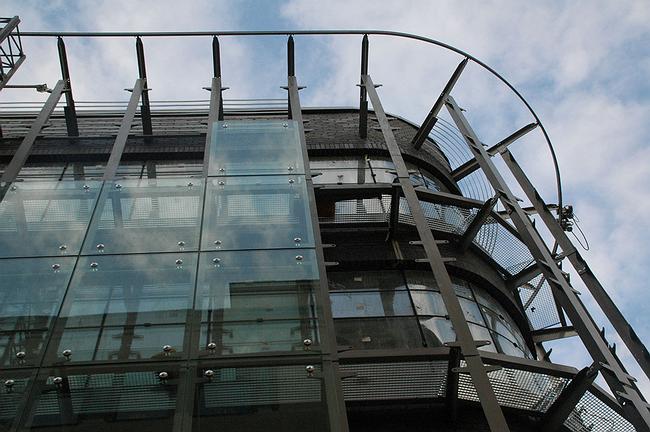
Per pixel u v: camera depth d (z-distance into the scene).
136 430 7.51
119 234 10.64
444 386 10.67
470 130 16.25
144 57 16.41
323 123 20.08
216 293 9.49
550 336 15.05
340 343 12.40
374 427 10.47
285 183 12.03
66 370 8.16
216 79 16.05
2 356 8.28
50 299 9.20
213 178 12.16
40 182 11.68
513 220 13.48
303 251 10.40
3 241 10.30
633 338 10.98
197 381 8.13
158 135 17.31
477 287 14.80
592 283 12.07
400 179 13.11
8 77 14.84
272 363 8.45
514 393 10.98
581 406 10.98
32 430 7.41
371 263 14.11
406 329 12.76
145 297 9.36
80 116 19.09
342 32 17.03
